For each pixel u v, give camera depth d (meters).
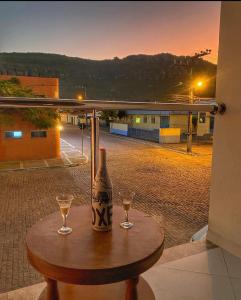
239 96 2.06
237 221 2.16
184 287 1.85
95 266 1.10
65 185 10.14
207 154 16.50
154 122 24.77
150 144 20.80
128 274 1.13
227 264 2.09
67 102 1.45
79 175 11.74
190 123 16.77
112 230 1.40
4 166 13.22
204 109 2.08
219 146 2.26
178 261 2.13
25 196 8.77
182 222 6.62
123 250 1.22
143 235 1.36
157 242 1.29
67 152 17.17
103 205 1.36
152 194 8.84
